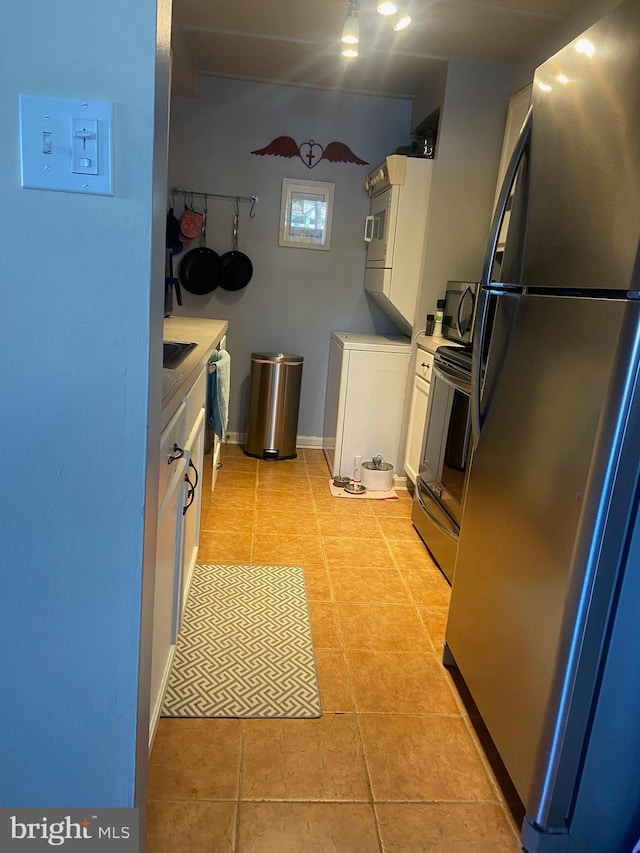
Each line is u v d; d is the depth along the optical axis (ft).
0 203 2.63
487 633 5.14
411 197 10.80
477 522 5.55
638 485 3.63
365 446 11.83
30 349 2.77
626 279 3.46
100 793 3.33
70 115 2.56
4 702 3.15
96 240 2.68
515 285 4.84
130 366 2.81
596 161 3.80
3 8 2.47
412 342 11.26
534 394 4.46
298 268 13.10
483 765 5.16
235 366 13.46
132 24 2.53
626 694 3.92
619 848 4.26
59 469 2.90
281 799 4.64
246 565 8.30
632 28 3.51
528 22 8.32
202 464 7.31
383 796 4.75
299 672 6.14
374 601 7.62
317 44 9.79
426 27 8.71
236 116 12.27
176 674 5.97
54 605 3.05
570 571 3.82
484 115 10.19
